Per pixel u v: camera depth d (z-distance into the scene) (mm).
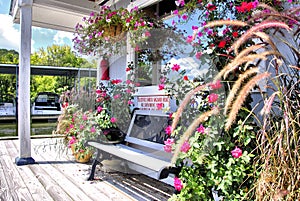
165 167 1980
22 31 3783
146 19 3303
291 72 1701
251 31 1539
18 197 2531
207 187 1883
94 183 2988
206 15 2330
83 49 3744
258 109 2105
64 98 4234
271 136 1512
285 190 1280
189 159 1974
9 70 8898
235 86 1520
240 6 2092
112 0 4473
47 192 2678
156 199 2531
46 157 4238
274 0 2061
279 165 1342
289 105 1442
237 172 1727
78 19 4941
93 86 3969
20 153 3803
